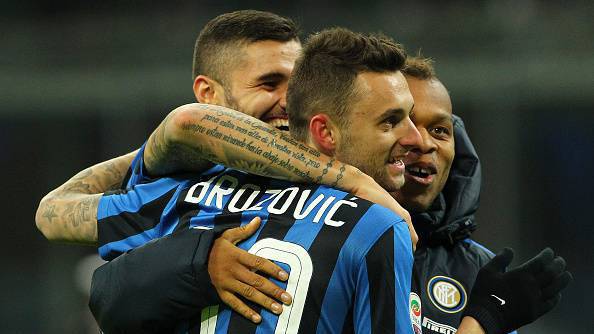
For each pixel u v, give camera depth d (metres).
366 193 7.95
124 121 38.19
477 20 36.84
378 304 7.34
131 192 8.91
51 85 38.41
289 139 8.23
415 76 9.70
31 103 38.34
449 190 10.41
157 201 8.63
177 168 8.79
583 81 35.97
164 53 38.31
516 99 36.19
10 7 39.28
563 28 36.22
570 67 35.97
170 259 7.80
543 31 36.28
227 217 8.04
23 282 38.03
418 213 9.96
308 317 7.38
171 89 38.12
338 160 8.22
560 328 34.88
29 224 38.53
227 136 8.13
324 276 7.41
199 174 8.78
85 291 31.06
